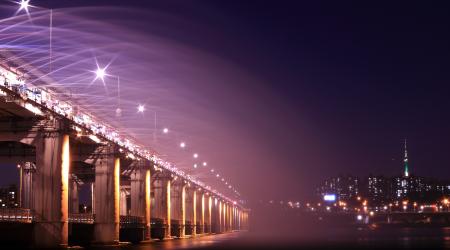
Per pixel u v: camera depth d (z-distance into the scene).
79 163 104.69
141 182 112.44
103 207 89.44
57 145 71.56
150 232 118.38
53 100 71.50
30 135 71.81
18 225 69.06
